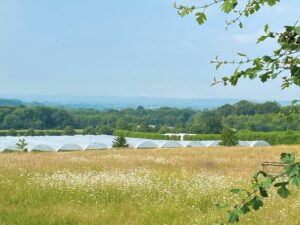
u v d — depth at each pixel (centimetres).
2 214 1080
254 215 1038
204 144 5612
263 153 3869
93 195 1340
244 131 6562
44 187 1448
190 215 1086
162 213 1116
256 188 313
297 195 1291
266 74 334
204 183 1573
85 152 3919
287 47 321
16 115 10875
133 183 1529
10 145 4797
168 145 5359
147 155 3466
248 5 361
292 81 346
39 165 2198
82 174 1822
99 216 1066
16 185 1480
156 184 1550
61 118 11469
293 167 281
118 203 1266
